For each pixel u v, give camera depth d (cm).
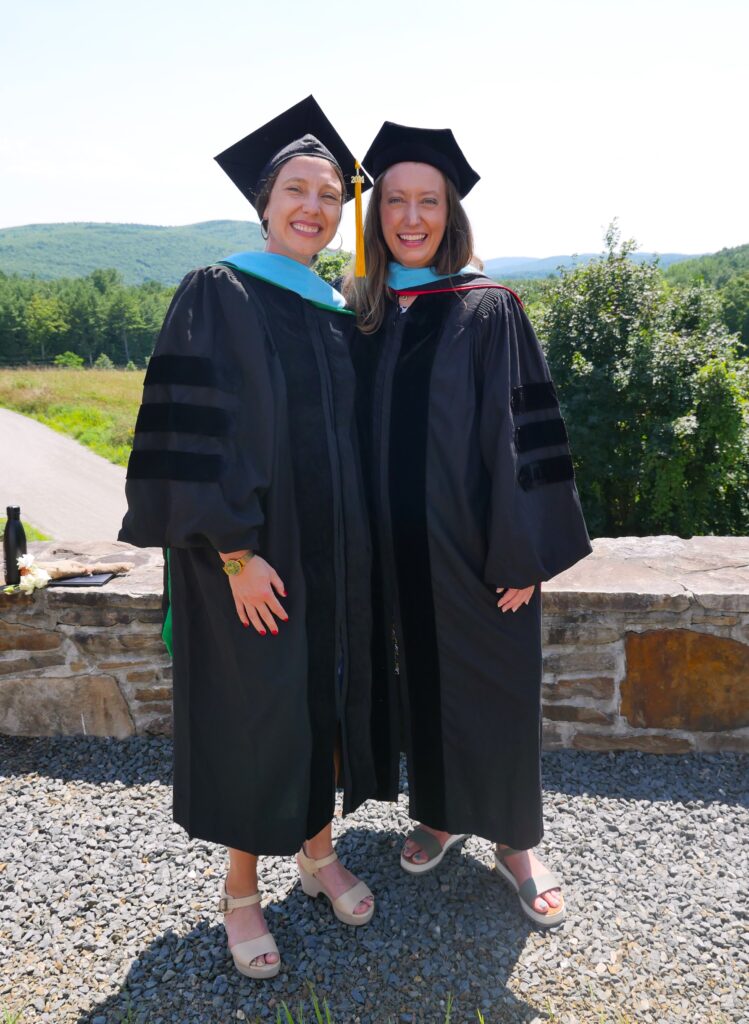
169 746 284
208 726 183
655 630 265
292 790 180
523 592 189
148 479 169
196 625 183
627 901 205
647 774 263
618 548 309
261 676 175
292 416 176
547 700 273
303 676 179
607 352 1381
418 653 197
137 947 192
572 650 269
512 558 181
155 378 171
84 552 330
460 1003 173
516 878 204
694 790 254
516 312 191
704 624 263
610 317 1379
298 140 188
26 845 231
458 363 186
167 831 237
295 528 178
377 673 202
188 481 164
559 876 215
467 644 194
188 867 220
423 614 194
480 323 187
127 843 231
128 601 278
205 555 176
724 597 260
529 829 198
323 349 183
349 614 188
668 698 270
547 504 191
